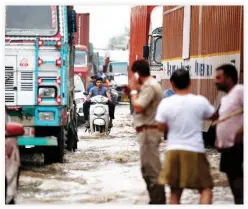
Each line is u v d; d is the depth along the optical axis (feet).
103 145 136.05
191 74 134.31
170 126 61.57
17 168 67.82
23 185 86.74
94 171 100.07
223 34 113.80
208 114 62.23
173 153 61.05
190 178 60.64
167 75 154.71
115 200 77.77
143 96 66.44
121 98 311.06
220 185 86.07
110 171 99.96
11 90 100.07
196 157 60.95
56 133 105.91
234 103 63.31
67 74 104.68
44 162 107.14
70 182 89.71
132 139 148.87
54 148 106.01
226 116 63.57
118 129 175.11
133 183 89.35
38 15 101.91
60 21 101.71
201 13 128.36
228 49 110.63
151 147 66.85
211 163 105.19
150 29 194.18
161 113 61.57
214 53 119.24
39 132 105.09
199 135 61.52
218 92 116.57
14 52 100.17
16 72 100.07
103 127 152.15
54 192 82.64
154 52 187.93
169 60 153.17
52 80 100.42
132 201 77.10
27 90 100.07
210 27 122.31
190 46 135.44
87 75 258.37
